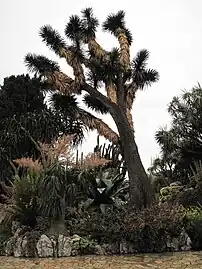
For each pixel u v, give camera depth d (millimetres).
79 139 18250
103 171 13320
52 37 14727
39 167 11102
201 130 18328
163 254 9461
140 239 9672
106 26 15422
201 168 14531
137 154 12984
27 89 19234
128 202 12477
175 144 19031
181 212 10695
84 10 15055
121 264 8438
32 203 10570
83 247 9539
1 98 18656
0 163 16703
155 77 15070
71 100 15266
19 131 17281
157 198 13094
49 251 9336
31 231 9898
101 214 10711
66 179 10562
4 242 9914
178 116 19266
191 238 10172
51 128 17516
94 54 14477
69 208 10875
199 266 8172
